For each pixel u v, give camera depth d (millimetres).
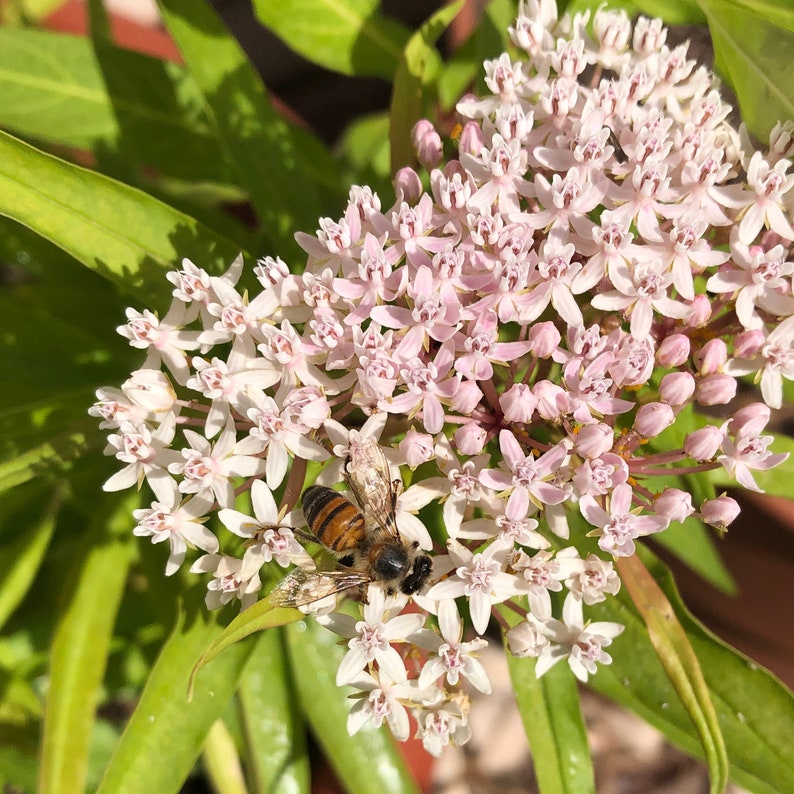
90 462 91
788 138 78
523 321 69
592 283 70
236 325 70
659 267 70
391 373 66
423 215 70
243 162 91
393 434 72
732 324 76
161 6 89
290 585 65
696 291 86
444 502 71
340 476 71
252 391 69
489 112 79
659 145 72
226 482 69
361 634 68
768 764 72
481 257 69
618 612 79
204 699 74
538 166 76
